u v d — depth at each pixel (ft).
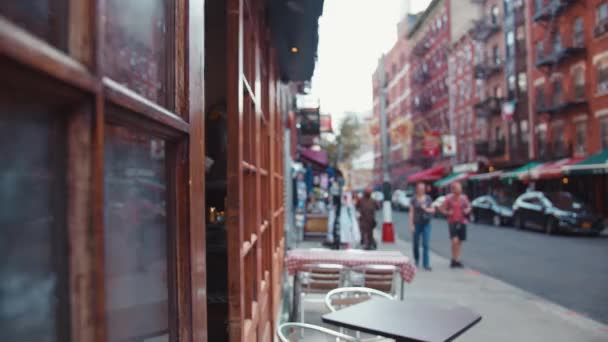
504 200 89.51
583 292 28.04
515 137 118.21
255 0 12.53
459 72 151.64
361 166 308.19
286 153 38.45
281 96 24.38
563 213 66.03
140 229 3.76
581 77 93.50
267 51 16.51
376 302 11.43
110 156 3.23
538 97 107.34
